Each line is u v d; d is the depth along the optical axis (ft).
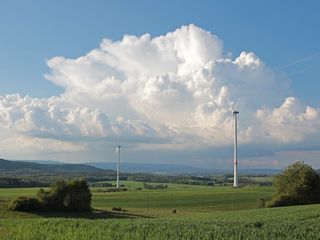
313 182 326.85
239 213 227.81
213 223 140.26
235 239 99.25
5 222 137.49
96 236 104.88
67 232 111.75
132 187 639.35
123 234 106.42
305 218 174.19
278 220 161.27
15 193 414.00
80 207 302.66
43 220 143.74
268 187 574.56
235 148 473.67
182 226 124.36
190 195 467.11
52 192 300.40
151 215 295.07
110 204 385.70
